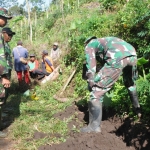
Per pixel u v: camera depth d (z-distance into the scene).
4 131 5.03
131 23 6.22
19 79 8.39
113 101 5.09
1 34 4.59
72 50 8.45
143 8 6.13
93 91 4.32
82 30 8.30
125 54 4.18
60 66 8.58
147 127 4.32
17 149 4.27
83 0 14.00
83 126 4.82
